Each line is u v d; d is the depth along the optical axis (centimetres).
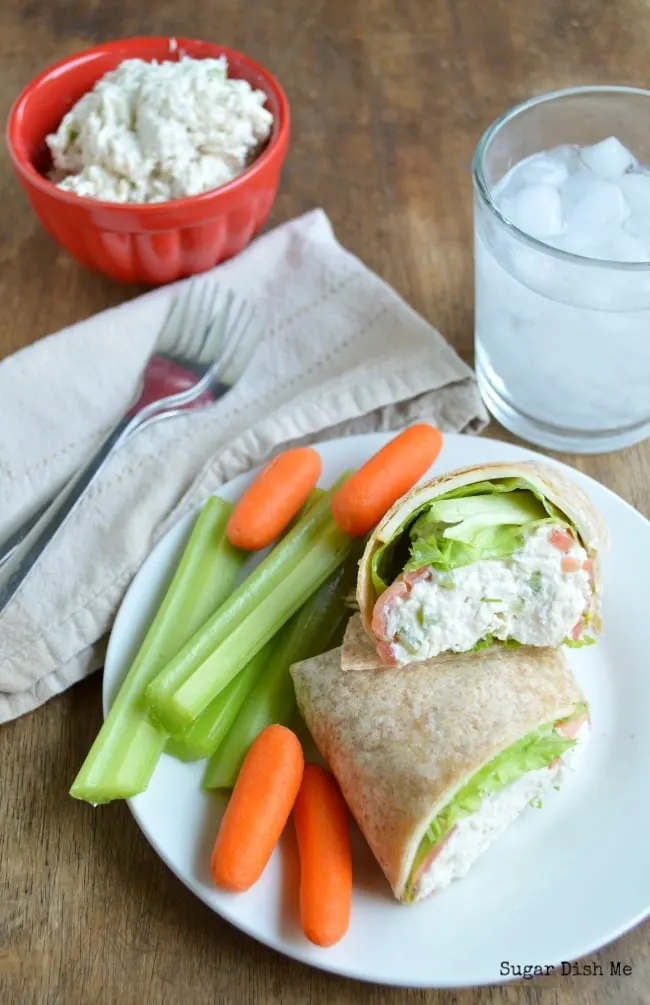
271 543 50
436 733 42
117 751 43
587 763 44
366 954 39
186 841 42
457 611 45
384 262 60
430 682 44
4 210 63
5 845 44
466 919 40
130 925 42
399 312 56
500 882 41
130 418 53
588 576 46
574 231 49
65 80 58
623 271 46
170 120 55
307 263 58
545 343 49
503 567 45
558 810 43
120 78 57
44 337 57
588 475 52
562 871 41
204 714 45
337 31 72
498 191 52
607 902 40
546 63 69
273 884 41
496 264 49
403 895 40
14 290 60
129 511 50
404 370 53
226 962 41
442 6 73
